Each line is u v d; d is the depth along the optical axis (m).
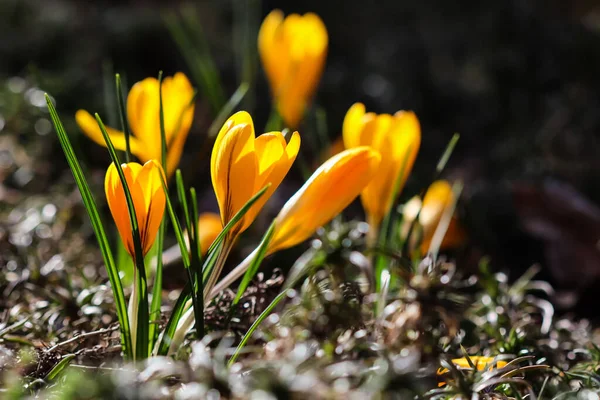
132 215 0.66
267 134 0.67
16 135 1.24
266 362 0.65
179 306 0.68
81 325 0.76
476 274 0.99
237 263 0.96
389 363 0.65
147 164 0.66
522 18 1.92
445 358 0.69
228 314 0.71
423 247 0.87
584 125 1.61
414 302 0.70
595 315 0.97
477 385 0.67
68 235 0.99
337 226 0.84
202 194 1.30
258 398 0.62
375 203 0.78
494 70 1.81
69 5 2.25
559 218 1.05
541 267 1.12
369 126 0.76
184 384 0.66
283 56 0.93
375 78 1.83
